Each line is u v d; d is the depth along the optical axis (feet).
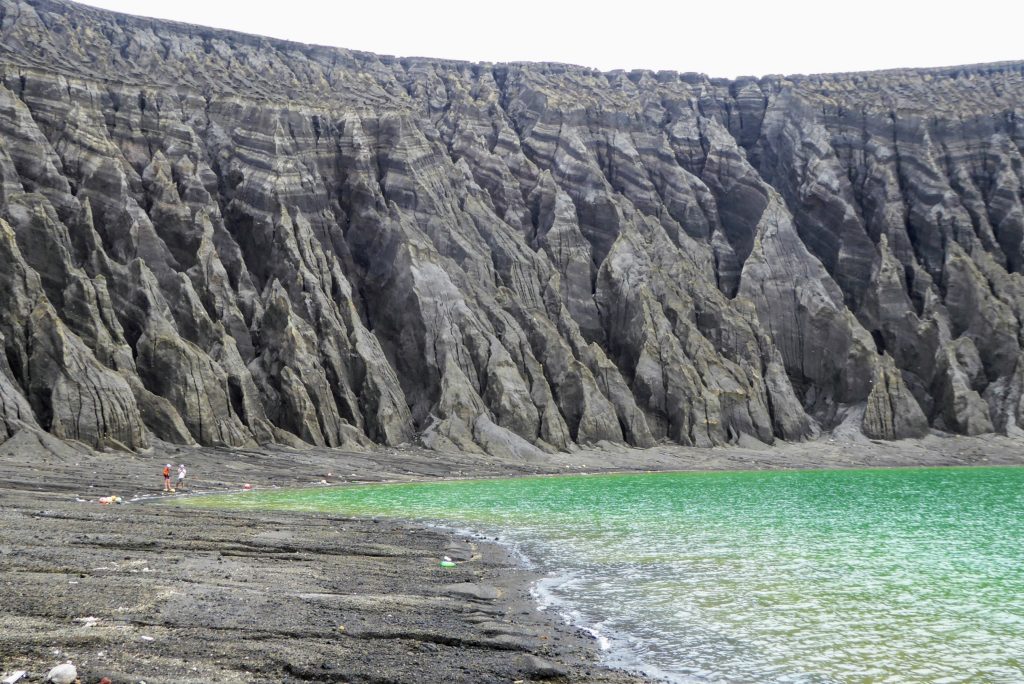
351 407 299.38
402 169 385.50
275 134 362.12
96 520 119.34
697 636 73.72
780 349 394.32
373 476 244.22
